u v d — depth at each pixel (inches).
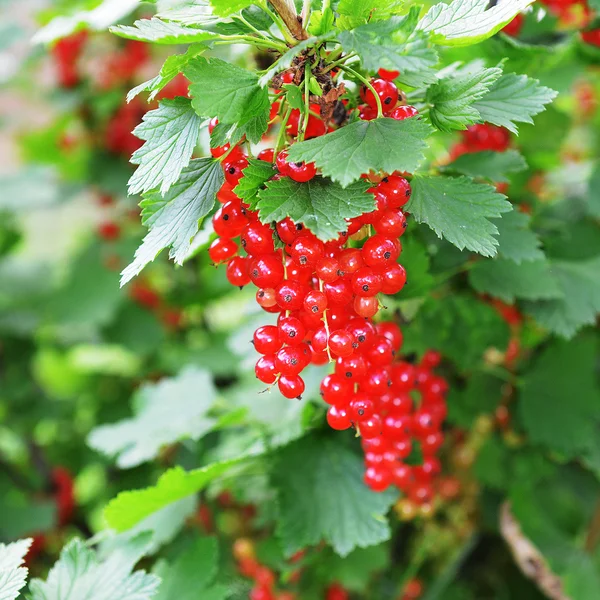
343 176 17.1
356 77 18.3
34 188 37.7
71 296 36.3
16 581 18.2
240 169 18.3
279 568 22.3
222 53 23.0
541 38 22.5
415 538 25.9
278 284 18.2
